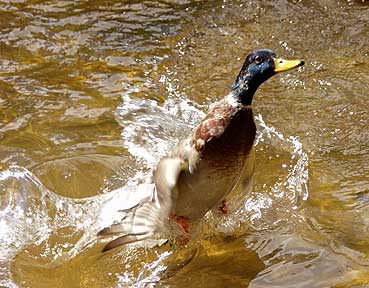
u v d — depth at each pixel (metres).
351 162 8.41
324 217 7.48
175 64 10.70
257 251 7.06
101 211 7.67
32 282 6.74
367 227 7.28
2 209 7.75
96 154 8.61
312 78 10.23
